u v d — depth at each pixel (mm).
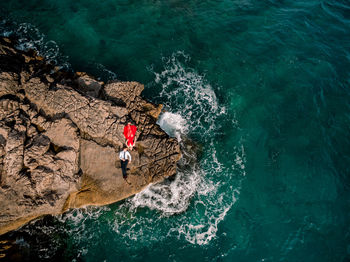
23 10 15789
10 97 10531
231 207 11242
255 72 14883
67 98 11047
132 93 12312
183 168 11797
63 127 10555
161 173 11125
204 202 11297
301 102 13883
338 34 16875
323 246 10344
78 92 11383
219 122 13305
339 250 10242
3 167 9414
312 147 12609
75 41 15000
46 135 10430
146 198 11148
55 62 13859
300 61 15344
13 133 9750
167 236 10562
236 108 13734
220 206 11250
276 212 11109
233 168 12125
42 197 9703
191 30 16375
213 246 10422
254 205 11289
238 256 10219
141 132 11547
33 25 15203
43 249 9844
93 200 10523
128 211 10906
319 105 13805
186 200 11273
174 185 11414
